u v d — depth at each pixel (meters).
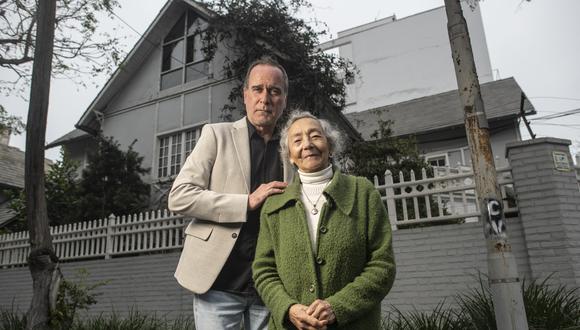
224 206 2.08
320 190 1.96
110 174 10.60
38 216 4.77
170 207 2.17
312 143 1.99
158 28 13.24
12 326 5.95
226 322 2.10
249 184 2.29
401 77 20.78
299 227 1.84
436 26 20.81
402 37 21.31
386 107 18.70
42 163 4.90
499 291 3.47
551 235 4.88
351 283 1.69
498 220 3.58
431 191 5.71
